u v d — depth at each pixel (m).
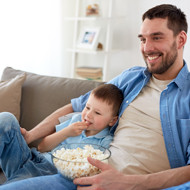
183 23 1.24
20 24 2.76
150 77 1.35
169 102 1.20
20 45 2.79
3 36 2.63
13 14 2.68
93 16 2.99
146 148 1.15
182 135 1.12
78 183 1.00
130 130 1.23
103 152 1.12
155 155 1.14
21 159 1.24
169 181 0.98
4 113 1.19
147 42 1.23
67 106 1.49
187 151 1.09
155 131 1.17
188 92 1.20
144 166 1.13
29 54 2.89
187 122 1.12
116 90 1.36
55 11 3.10
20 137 1.23
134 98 1.31
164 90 1.22
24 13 2.78
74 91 1.58
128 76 1.45
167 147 1.13
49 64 3.13
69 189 1.05
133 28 3.01
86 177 1.00
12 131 1.17
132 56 3.08
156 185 0.98
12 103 1.57
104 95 1.30
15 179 1.15
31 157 1.32
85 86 1.58
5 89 1.58
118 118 1.33
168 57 1.22
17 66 2.79
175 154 1.12
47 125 1.41
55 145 1.33
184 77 1.24
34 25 2.89
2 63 2.66
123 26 3.09
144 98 1.28
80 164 1.00
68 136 1.30
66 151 1.11
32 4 2.84
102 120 1.31
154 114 1.21
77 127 1.28
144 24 1.25
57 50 3.21
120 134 1.26
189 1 2.47
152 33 1.21
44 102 1.60
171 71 1.26
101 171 1.04
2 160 1.22
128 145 1.19
